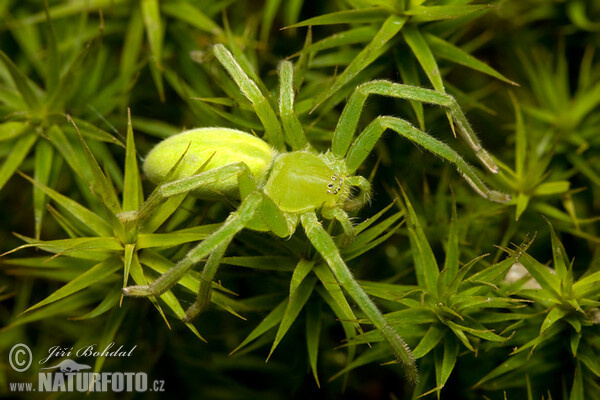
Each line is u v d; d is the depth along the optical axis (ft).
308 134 0.35
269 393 0.36
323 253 0.33
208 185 0.33
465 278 0.34
